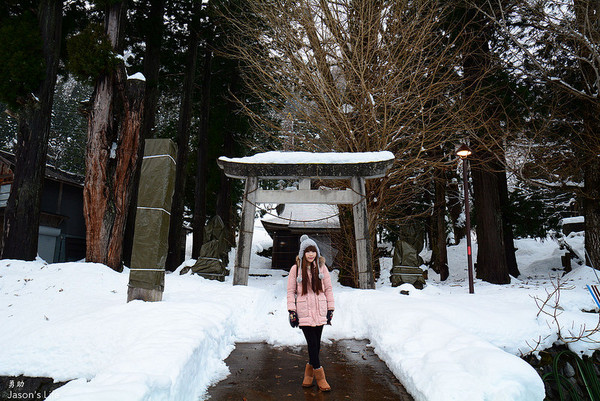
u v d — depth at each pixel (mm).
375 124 10727
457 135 12672
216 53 16094
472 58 13000
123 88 10312
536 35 12805
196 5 16875
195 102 22094
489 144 11906
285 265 23938
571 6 11352
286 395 3963
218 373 4609
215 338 5117
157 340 4105
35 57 10414
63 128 39094
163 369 3348
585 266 11578
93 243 9953
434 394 3273
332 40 11625
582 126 12727
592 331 5730
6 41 10211
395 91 11141
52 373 4590
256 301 8141
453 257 20703
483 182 13891
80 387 2766
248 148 21938
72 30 13836
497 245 13383
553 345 5805
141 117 10461
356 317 7219
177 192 16266
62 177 19797
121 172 10250
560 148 12430
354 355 5578
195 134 23641
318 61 11617
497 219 13594
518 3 11883
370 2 10984
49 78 10672
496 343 5613
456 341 4266
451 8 12789
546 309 6406
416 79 11422
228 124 20453
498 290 9617
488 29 13602
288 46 11695
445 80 11250
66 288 7578
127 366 3354
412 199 16844
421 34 10852
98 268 8984
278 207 23734
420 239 13250
